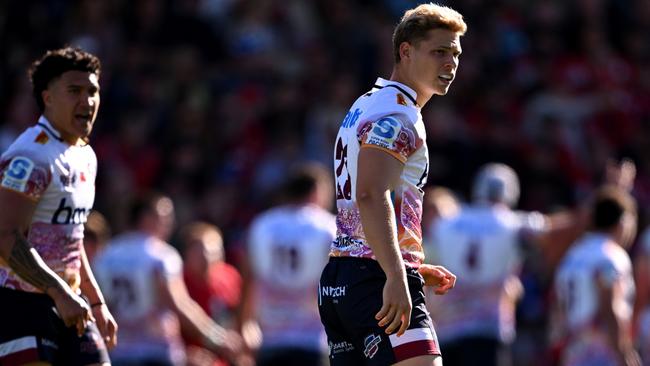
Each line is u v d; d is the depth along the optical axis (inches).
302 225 1247.5
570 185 2001.7
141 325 1268.5
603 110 2203.5
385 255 652.1
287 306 1242.6
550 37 2288.4
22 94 2034.9
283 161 1966.0
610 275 1231.5
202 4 2288.4
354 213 697.0
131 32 2181.3
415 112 689.0
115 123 2027.6
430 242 1393.9
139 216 1280.8
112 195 1910.7
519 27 2314.2
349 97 2076.8
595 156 2101.4
